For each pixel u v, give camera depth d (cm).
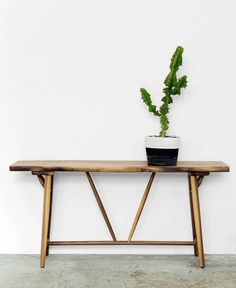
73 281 240
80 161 279
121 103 286
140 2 281
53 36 283
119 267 263
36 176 289
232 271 256
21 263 270
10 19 282
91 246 290
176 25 282
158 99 285
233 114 285
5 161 288
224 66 283
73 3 281
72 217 290
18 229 290
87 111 286
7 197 289
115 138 287
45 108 286
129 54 283
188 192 290
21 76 284
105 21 282
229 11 281
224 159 287
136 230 290
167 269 260
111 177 289
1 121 286
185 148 287
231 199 289
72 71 284
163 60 283
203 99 285
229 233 290
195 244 273
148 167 253
